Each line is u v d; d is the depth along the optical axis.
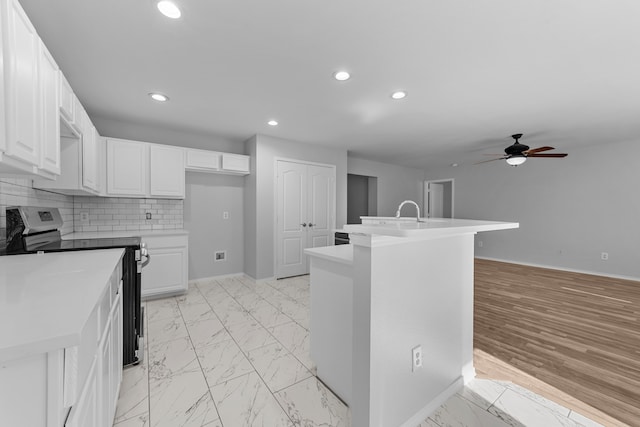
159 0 1.46
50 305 0.75
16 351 0.53
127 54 1.97
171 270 3.34
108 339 1.18
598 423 1.43
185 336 2.38
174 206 3.81
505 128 3.74
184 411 1.50
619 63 2.07
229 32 1.73
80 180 2.16
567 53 1.94
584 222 4.90
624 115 3.21
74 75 2.26
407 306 1.39
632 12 1.52
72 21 1.62
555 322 2.70
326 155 4.81
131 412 1.49
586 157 4.88
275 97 2.69
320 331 1.75
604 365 1.96
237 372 1.86
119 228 3.41
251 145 4.15
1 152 0.99
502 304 3.22
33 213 1.91
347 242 4.52
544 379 1.81
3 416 0.55
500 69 2.17
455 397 1.65
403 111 3.08
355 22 1.64
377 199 6.43
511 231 5.82
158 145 3.37
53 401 0.59
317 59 2.04
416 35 1.76
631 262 4.44
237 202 4.39
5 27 0.98
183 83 2.40
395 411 1.34
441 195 7.77
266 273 4.13
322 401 1.59
